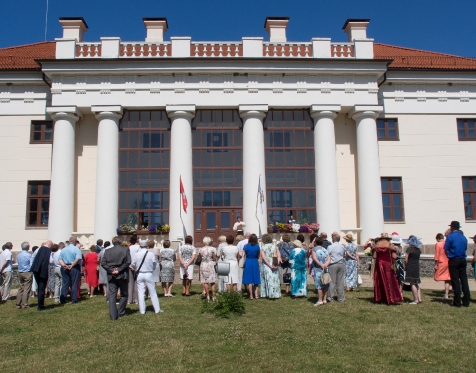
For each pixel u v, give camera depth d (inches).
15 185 1027.9
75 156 1035.9
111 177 984.9
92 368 320.8
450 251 515.8
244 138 1021.8
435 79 1077.8
